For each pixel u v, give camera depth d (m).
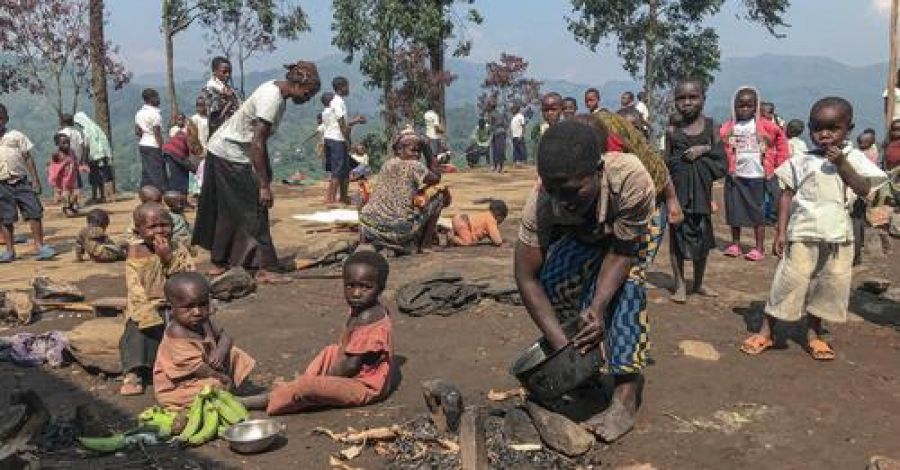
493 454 3.62
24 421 3.76
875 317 5.96
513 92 31.83
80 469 3.56
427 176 8.15
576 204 3.32
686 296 6.44
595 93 9.23
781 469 3.54
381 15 25.55
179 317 4.21
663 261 8.02
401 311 6.11
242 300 6.57
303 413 4.23
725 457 3.65
